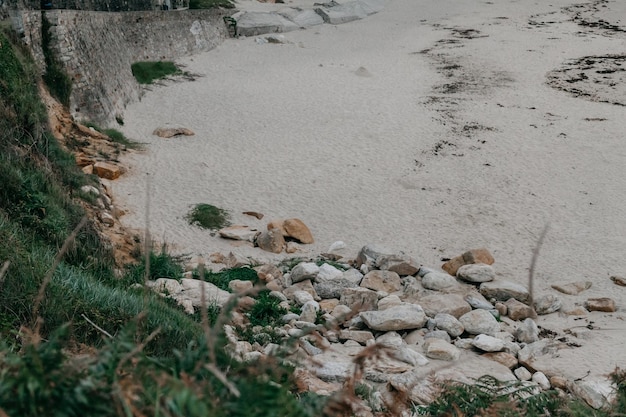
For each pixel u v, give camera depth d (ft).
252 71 159.94
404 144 116.26
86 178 85.71
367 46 182.91
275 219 90.22
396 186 101.40
